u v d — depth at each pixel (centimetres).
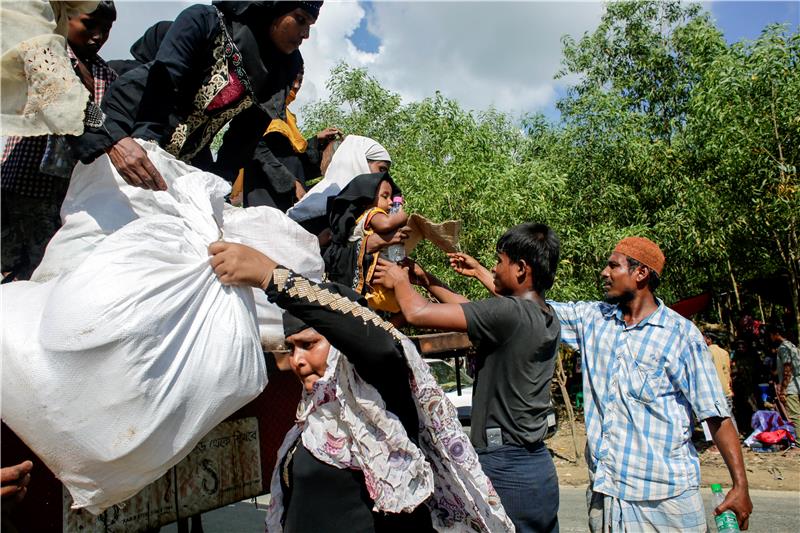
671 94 1429
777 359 997
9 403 172
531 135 1478
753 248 1098
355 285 322
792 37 939
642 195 1216
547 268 286
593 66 1499
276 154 432
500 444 268
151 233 190
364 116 1600
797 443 952
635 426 295
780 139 963
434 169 1070
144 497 237
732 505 285
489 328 266
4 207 261
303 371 220
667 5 1446
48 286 195
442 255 1016
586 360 317
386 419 197
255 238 277
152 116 297
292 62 374
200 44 304
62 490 209
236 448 286
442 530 218
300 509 215
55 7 222
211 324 188
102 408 170
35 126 201
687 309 1062
